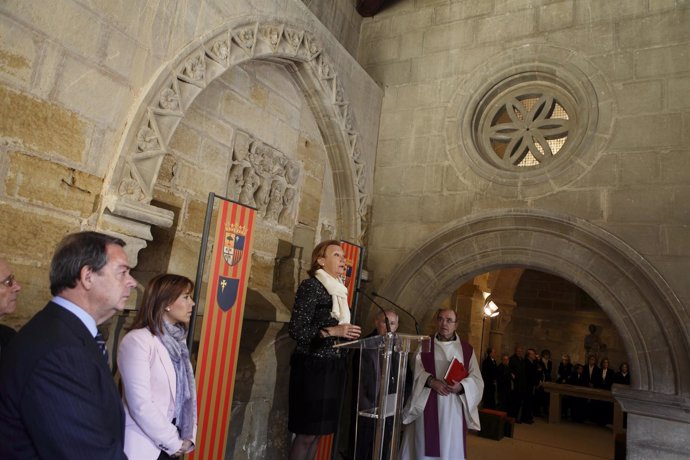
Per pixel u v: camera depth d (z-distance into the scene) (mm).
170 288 2090
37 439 1112
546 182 4395
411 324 4723
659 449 3615
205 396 2893
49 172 2305
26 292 2221
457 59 5121
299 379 2910
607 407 8859
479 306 9266
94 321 1359
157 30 2814
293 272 4258
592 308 10711
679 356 3650
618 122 4207
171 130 2854
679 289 3727
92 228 2490
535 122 4723
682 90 4023
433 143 5023
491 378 8617
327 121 4598
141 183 2680
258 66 3941
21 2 2174
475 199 4680
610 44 4395
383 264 4973
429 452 3389
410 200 5000
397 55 5457
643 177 4020
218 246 2955
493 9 5059
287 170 4242
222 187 3561
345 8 5406
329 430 2926
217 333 2959
